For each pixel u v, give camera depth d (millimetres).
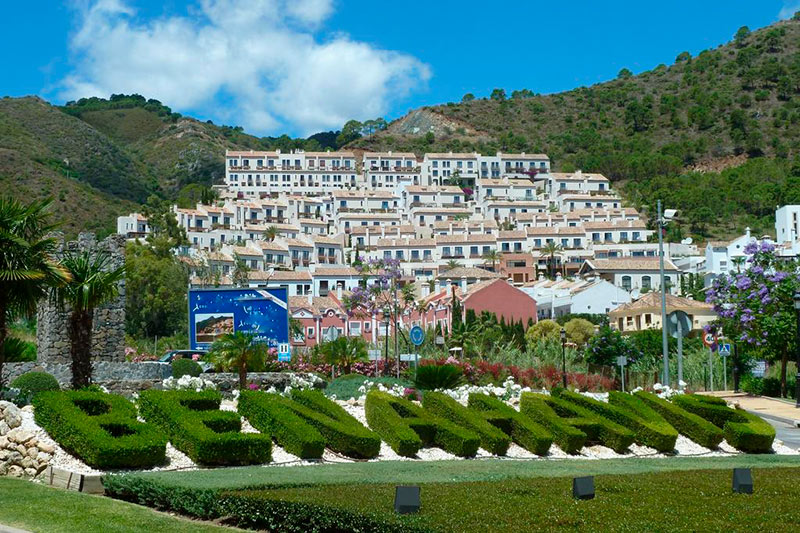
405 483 14852
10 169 186000
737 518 11688
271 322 45344
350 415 21906
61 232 35781
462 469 17828
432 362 43656
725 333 49875
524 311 94125
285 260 150750
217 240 162625
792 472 17469
